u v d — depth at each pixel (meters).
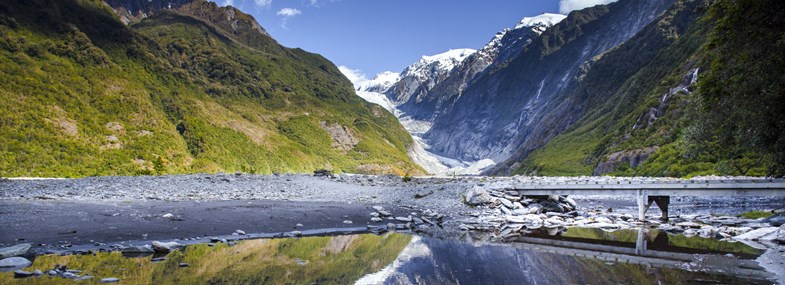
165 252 17.86
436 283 14.05
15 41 153.75
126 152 126.56
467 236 24.61
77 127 126.06
